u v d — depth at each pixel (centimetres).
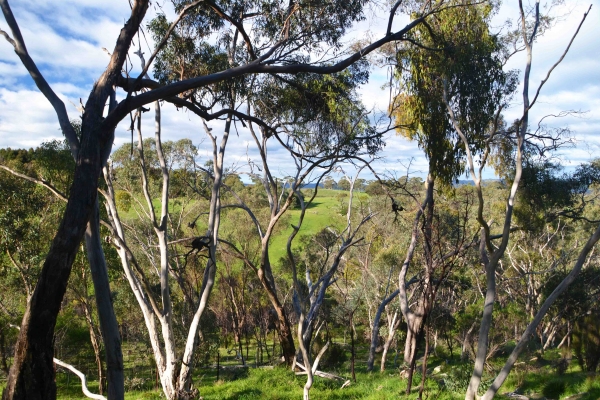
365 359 2469
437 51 1249
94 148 588
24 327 514
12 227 1708
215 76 750
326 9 1041
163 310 1170
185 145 1983
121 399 667
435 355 2350
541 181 1509
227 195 2580
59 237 543
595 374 1420
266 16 1107
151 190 2030
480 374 988
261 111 1339
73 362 2289
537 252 2409
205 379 1691
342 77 1191
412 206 2022
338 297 2475
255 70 802
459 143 1319
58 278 530
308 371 987
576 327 1803
